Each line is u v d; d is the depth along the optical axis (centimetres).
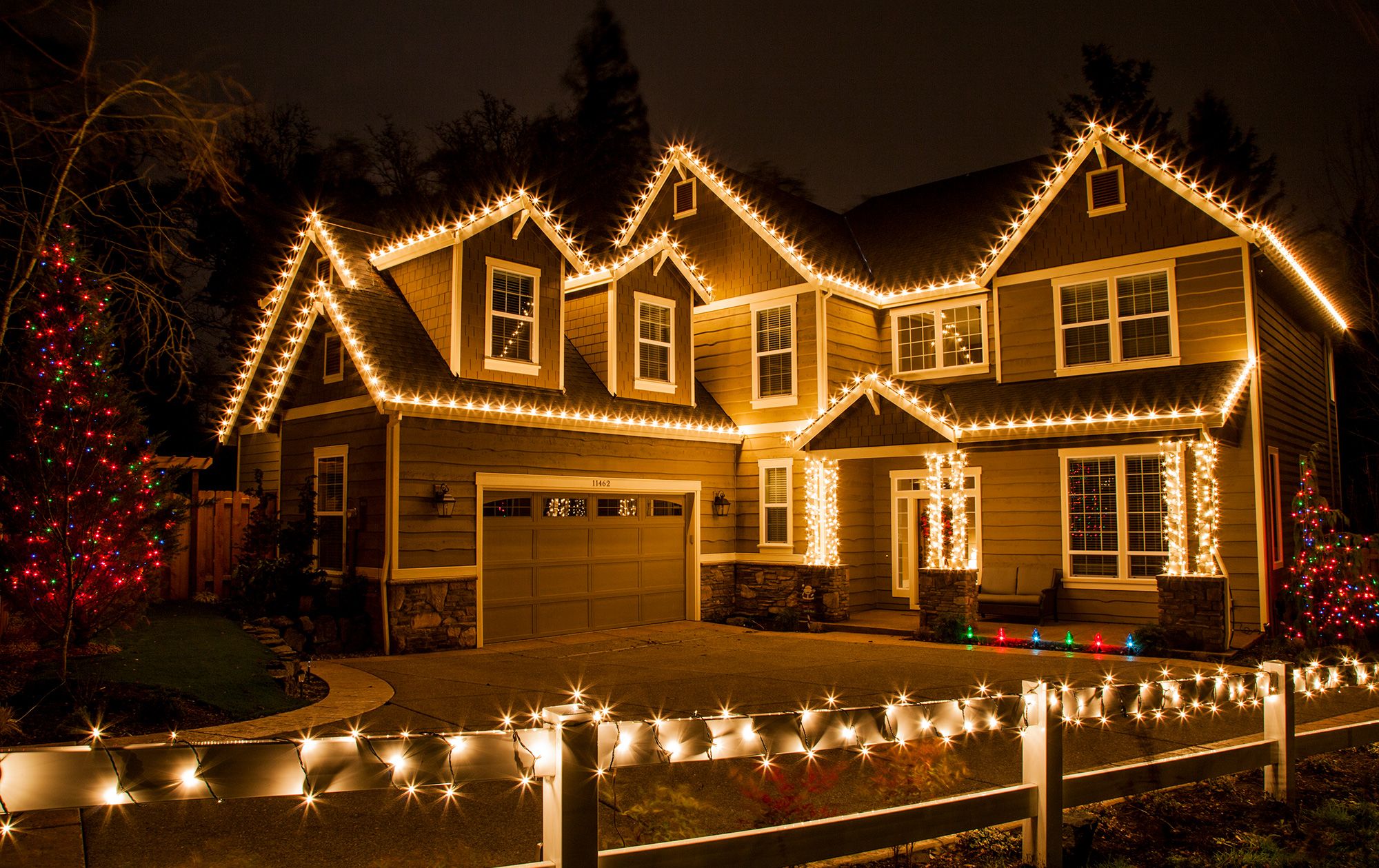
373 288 1530
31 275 901
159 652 957
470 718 851
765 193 2008
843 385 1802
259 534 1362
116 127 889
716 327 1941
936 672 1141
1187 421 1331
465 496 1396
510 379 1520
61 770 299
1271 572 1486
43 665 833
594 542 1594
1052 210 1683
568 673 1130
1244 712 877
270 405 1645
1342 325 2069
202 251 2247
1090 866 510
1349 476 2556
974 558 1684
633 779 641
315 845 505
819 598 1691
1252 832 570
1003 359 1719
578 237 2850
